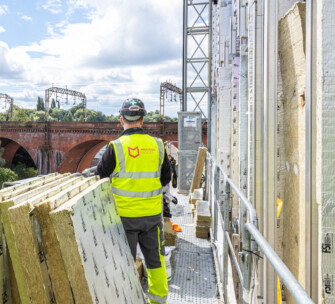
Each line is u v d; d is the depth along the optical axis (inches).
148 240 94.6
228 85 234.8
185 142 387.5
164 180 98.8
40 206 42.4
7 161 2159.2
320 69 57.4
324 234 56.8
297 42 87.0
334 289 56.4
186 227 218.8
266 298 97.0
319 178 58.2
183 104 516.1
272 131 104.3
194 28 513.3
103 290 48.6
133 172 88.7
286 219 100.2
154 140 96.5
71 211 42.5
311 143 70.2
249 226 60.5
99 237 54.6
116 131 1459.2
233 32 195.9
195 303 119.5
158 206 95.7
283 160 104.0
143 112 95.4
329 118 56.6
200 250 175.0
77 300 41.8
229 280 116.6
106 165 87.9
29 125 1647.4
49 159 1614.2
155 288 96.0
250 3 119.5
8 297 46.7
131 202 89.0
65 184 57.7
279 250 105.8
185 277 142.5
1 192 48.9
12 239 42.8
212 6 438.9
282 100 104.0
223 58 254.4
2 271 45.0
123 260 68.3
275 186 103.7
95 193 60.2
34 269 40.6
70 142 1566.2
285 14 98.2
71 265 41.9
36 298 40.9
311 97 69.2
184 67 515.5
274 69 104.3
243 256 66.4
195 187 323.6
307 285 71.5
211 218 199.5
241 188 141.3
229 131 231.1
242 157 142.7
